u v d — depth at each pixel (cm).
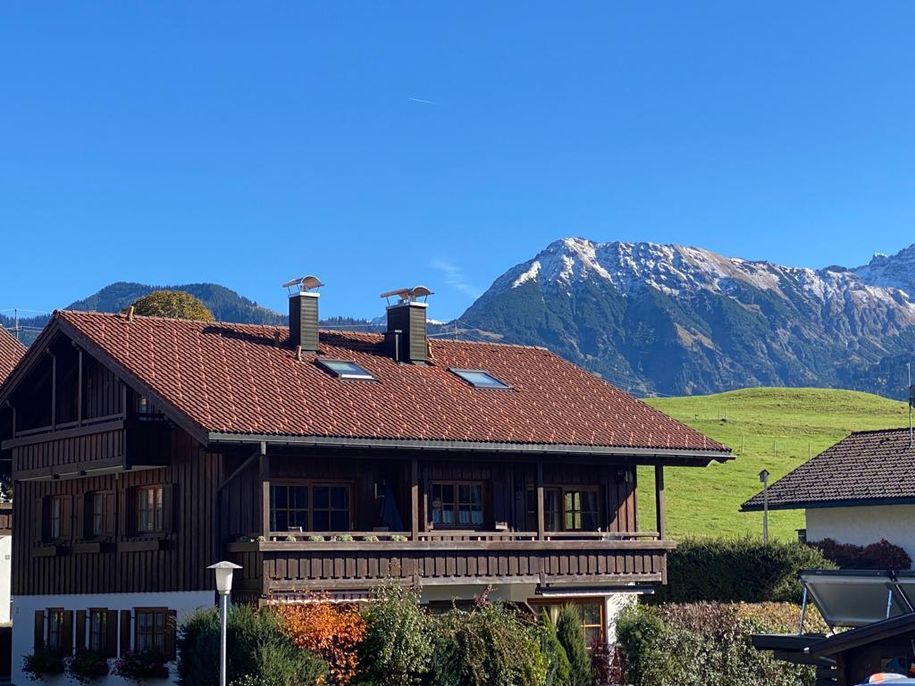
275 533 2691
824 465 4572
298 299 3256
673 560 3856
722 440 8169
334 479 2919
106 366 2952
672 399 11206
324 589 2702
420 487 3002
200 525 2831
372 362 3303
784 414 9912
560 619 2969
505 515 3144
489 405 3195
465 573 2916
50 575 3325
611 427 3266
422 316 3428
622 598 3247
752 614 3091
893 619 1847
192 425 2620
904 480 4197
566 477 3269
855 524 4306
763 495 4525
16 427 3316
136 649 2964
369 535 2819
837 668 1941
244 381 2922
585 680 2934
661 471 3325
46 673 3228
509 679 2575
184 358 2973
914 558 4138
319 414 2833
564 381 3572
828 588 2136
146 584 2975
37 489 3394
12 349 4225
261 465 2683
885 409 10406
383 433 2817
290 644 2406
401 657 2466
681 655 2970
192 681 2427
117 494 3109
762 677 2950
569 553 3097
